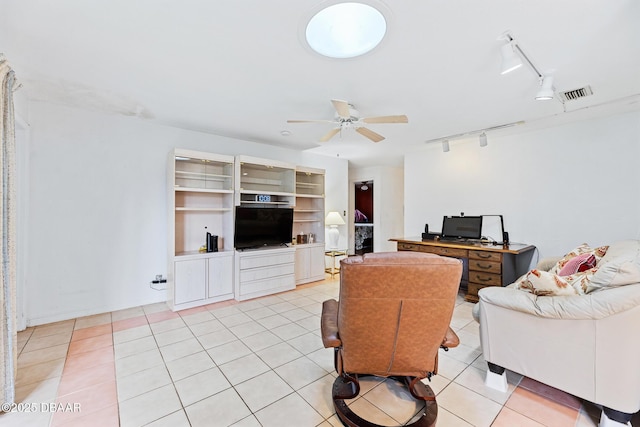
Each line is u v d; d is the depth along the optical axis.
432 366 1.68
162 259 3.82
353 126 3.10
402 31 1.79
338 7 1.69
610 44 1.94
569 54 2.06
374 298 1.43
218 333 2.91
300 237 5.18
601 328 1.59
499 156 4.28
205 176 4.12
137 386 2.02
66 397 1.90
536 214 3.91
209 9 1.61
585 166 3.51
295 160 5.26
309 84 2.55
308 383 2.07
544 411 1.77
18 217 2.90
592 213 3.46
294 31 1.81
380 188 6.98
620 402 1.54
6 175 1.86
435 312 1.49
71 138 3.21
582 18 1.67
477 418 1.71
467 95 2.77
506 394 1.94
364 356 1.63
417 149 5.12
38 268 3.04
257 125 3.76
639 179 3.15
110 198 3.46
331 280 5.25
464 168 4.69
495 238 4.30
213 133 4.16
